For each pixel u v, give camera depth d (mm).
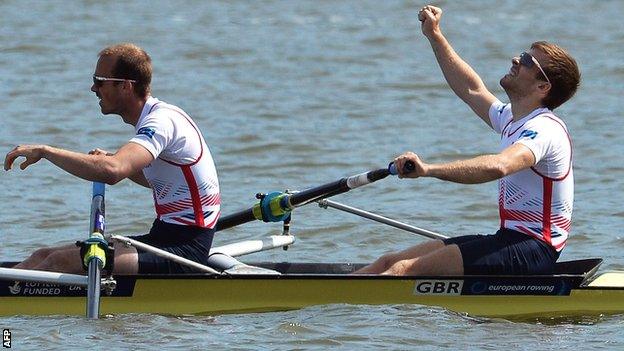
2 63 85625
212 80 81750
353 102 74000
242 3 121188
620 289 32000
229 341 29344
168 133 30969
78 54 90500
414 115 70125
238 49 95000
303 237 43219
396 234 43812
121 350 28500
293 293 31812
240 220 35125
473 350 28891
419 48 96750
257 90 77938
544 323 31516
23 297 31391
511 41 102250
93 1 117250
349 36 102625
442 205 48406
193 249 32062
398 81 81438
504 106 33719
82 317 31188
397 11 118062
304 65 88250
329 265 35188
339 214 46531
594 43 101250
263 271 32656
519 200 32031
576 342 29688
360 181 32094
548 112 32000
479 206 48188
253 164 56719
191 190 31891
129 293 31344
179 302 31531
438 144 62062
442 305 32062
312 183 53281
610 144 61625
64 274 30359
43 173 52406
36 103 70875
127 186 50656
